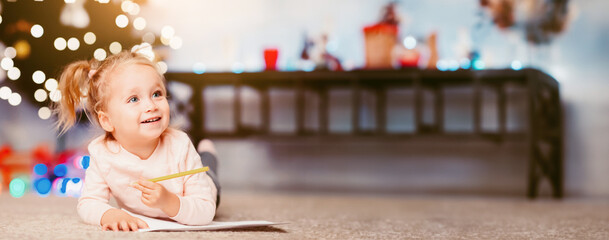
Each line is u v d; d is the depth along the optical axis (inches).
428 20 112.3
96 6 108.0
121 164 47.9
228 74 102.5
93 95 48.6
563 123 108.5
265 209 75.5
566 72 108.6
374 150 114.2
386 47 103.5
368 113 113.9
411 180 112.7
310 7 116.6
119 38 109.9
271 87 113.9
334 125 115.1
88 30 108.5
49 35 108.6
